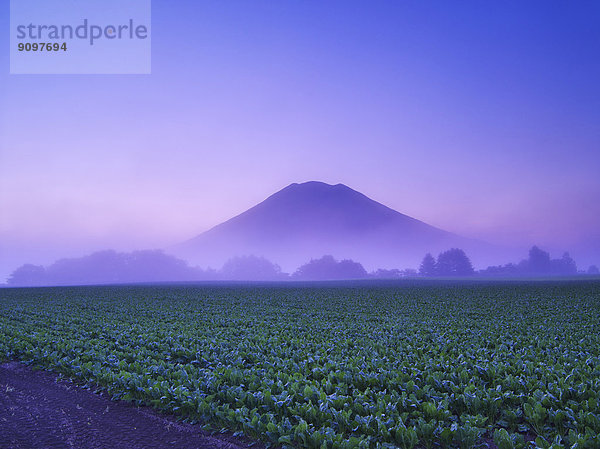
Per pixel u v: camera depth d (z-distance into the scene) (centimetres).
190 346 1758
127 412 1095
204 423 1003
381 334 2148
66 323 2627
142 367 1377
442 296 5372
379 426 867
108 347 1741
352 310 3584
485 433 929
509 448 815
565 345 1717
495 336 2027
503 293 5794
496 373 1228
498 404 979
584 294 5275
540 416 916
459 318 2892
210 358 1533
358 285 10231
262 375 1261
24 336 2039
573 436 809
